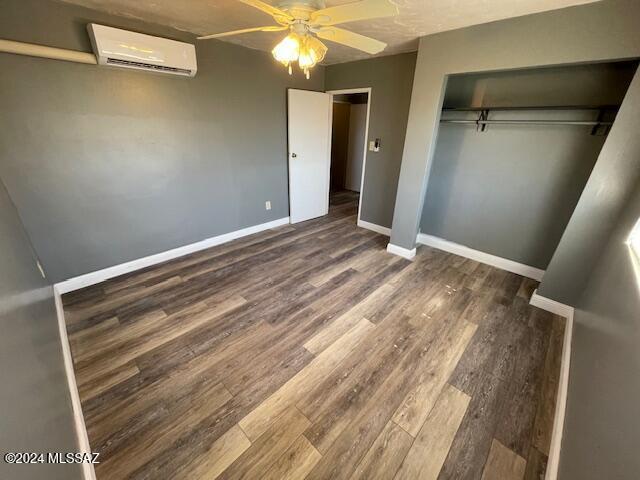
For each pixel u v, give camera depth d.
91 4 2.04
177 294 2.48
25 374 0.89
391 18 2.13
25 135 2.03
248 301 2.41
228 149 3.29
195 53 2.61
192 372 1.71
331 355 1.87
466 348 1.95
